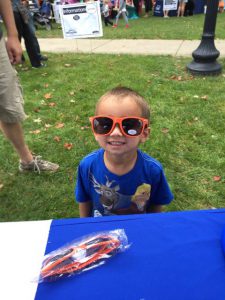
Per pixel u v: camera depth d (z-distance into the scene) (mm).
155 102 4875
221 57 7328
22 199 3023
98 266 1071
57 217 2826
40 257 1109
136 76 6066
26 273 1058
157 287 1003
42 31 13102
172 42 9156
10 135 3037
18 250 1137
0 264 1090
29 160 3285
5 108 2727
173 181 3186
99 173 1707
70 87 5602
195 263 1077
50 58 7703
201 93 5207
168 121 4277
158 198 1858
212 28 5879
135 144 1430
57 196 3051
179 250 1123
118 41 9594
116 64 6934
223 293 982
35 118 4492
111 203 1769
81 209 1981
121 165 1623
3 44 2555
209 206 2910
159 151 3627
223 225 1225
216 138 3865
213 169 3355
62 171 3373
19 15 6316
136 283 1017
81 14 7926
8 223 1246
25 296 992
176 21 15477
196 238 1169
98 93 5312
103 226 1227
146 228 1213
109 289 1002
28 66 6996
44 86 5695
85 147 3756
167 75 6121
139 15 19469
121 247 1133
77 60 7414
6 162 3527
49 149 3742
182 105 4770
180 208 2877
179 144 3764
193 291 988
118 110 1438
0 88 2619
